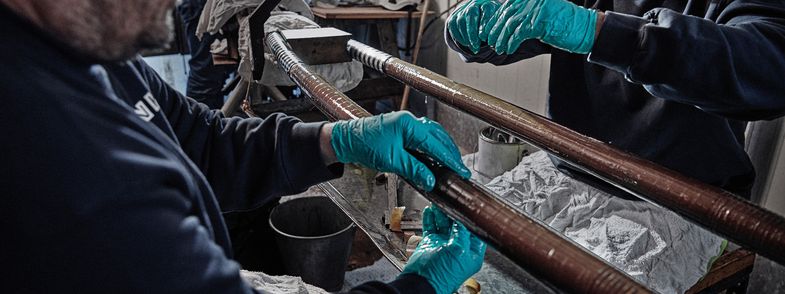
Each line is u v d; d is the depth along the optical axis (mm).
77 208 337
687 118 1062
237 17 1990
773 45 803
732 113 862
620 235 1120
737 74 775
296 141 809
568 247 492
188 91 3012
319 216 1921
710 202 609
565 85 1261
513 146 1737
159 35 417
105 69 473
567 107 1266
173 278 368
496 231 556
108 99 403
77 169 342
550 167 1428
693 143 1087
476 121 2654
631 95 1133
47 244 334
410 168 697
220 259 416
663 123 1088
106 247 344
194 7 2658
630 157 737
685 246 1080
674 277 1035
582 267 468
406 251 1185
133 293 353
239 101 2367
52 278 340
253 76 1836
